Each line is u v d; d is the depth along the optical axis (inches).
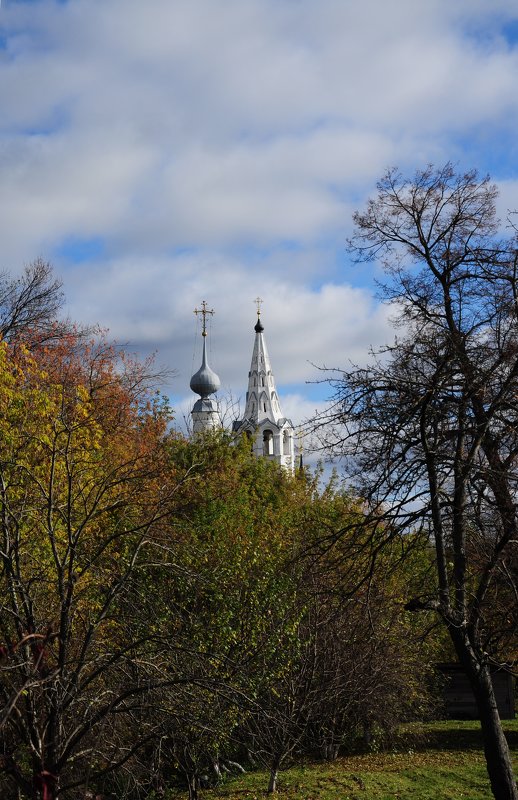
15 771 512.4
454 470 680.4
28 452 757.9
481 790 1026.7
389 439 664.4
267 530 1229.7
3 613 579.5
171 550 636.1
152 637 577.3
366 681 1143.6
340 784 1042.1
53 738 516.4
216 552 1007.6
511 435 697.6
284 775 1095.6
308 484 1638.8
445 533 724.7
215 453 1606.8
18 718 533.3
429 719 1643.7
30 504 669.3
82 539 642.8
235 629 979.9
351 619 1103.0
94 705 572.7
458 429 681.6
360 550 734.5
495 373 682.2
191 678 577.3
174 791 952.3
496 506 690.8
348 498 1165.1
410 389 679.7
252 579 1028.5
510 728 1488.7
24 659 529.3
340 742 1230.9
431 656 1493.6
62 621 543.2
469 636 687.7
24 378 933.8
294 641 1044.5
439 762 1209.4
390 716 1285.7
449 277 767.1
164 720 602.5
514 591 698.8
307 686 1042.1
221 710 672.4
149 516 715.4
